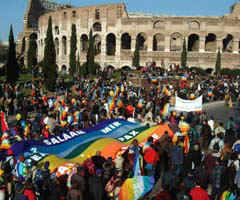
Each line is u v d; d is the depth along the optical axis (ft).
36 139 68.33
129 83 183.21
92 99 127.34
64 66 325.21
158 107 118.21
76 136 71.41
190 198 43.52
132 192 49.26
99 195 46.91
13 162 54.65
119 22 300.61
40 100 120.16
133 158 58.13
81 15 314.14
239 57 278.26
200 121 94.84
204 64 282.15
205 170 55.67
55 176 50.52
